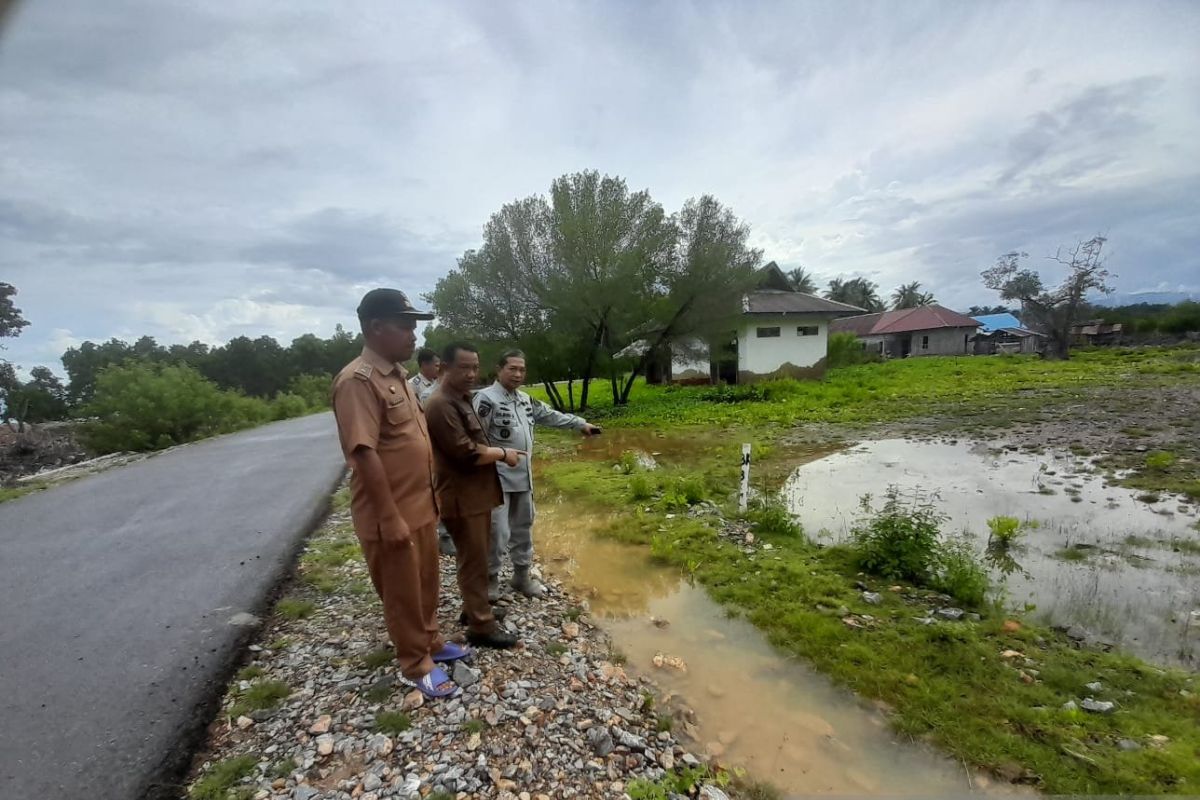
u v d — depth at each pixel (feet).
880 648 12.13
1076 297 102.17
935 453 30.42
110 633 12.94
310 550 18.52
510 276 57.57
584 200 55.11
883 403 50.78
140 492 30.12
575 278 54.75
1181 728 9.41
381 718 9.21
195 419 64.69
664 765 8.86
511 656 11.27
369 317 8.97
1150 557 16.29
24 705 10.14
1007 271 107.04
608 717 9.80
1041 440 31.40
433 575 10.07
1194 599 13.80
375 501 8.56
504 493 13.89
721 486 26.07
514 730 9.13
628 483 26.99
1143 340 122.11
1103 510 20.25
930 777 8.73
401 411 9.23
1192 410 36.60
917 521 17.07
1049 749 9.09
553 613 14.01
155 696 10.36
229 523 22.33
